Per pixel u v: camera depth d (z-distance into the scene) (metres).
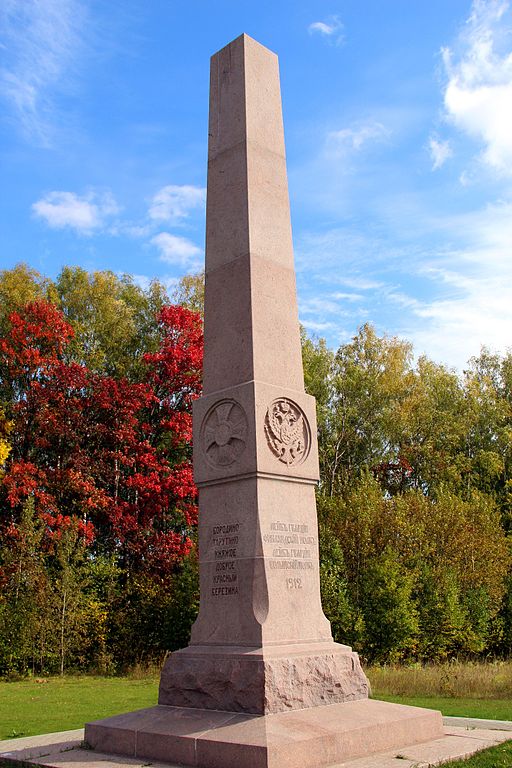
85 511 29.78
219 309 11.09
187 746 8.27
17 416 31.84
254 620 9.48
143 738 8.77
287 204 11.80
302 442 10.72
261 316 10.78
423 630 26.66
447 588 27.20
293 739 7.87
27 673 23.88
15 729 12.15
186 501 31.89
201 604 10.18
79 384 31.88
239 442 10.27
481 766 8.08
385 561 25.88
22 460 29.69
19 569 25.16
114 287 40.50
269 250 11.23
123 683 21.03
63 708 15.05
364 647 25.08
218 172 11.74
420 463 42.06
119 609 26.36
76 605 25.12
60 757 8.94
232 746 7.84
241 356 10.64
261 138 11.75
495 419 44.72
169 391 33.78
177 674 9.72
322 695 9.46
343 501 29.08
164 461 31.80
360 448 41.28
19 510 30.22
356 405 40.59
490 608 29.20
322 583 25.08
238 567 9.86
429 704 14.51
